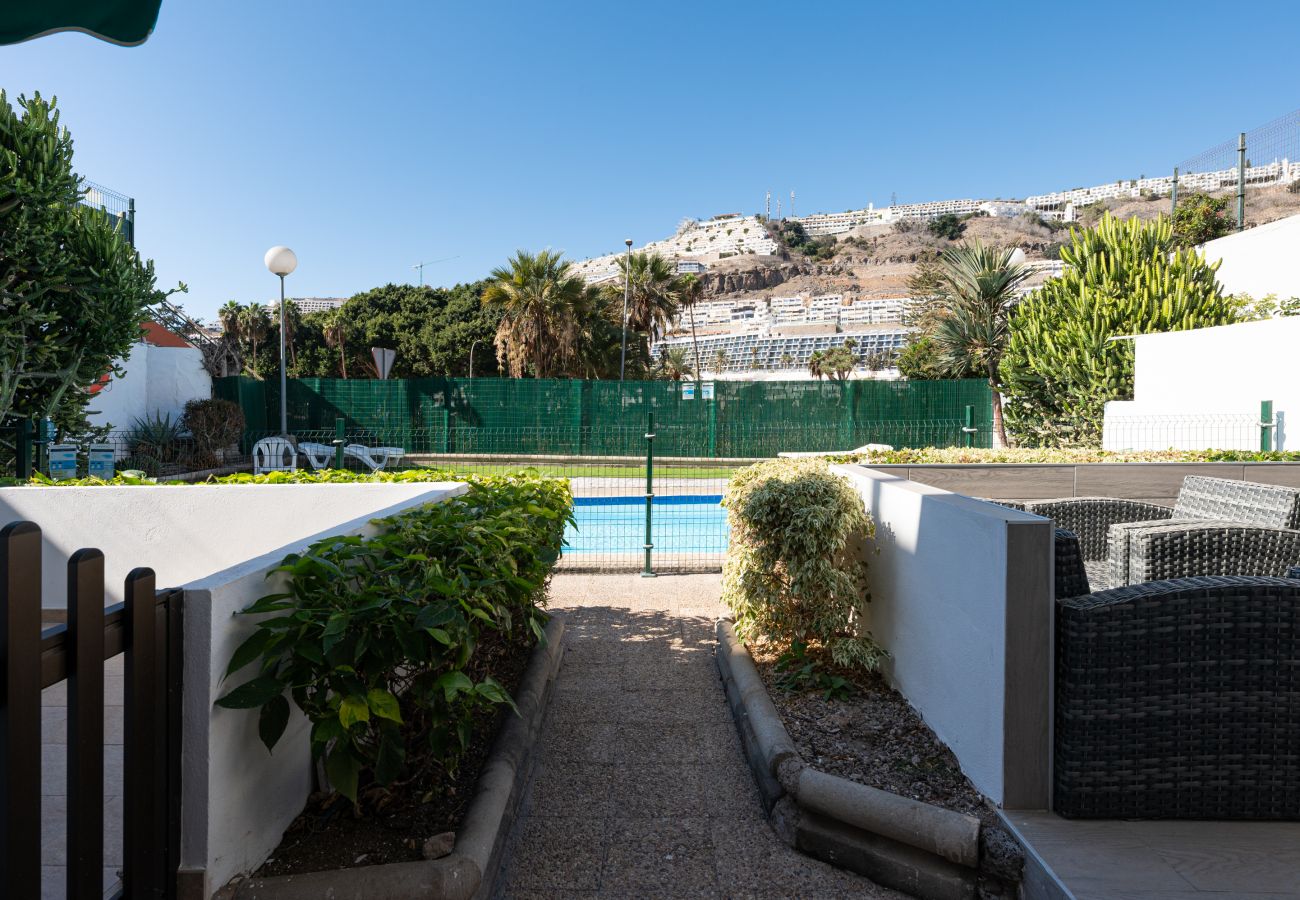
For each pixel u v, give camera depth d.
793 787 2.39
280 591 2.07
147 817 1.52
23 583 1.18
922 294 28.00
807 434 17.95
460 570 2.30
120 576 4.62
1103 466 7.25
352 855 1.96
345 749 1.90
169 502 4.63
